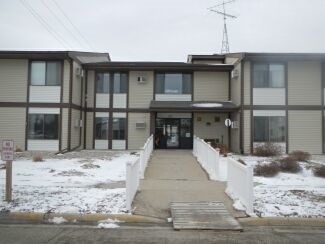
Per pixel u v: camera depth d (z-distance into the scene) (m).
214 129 24.33
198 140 18.08
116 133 24.39
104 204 8.48
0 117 21.58
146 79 24.47
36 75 21.66
